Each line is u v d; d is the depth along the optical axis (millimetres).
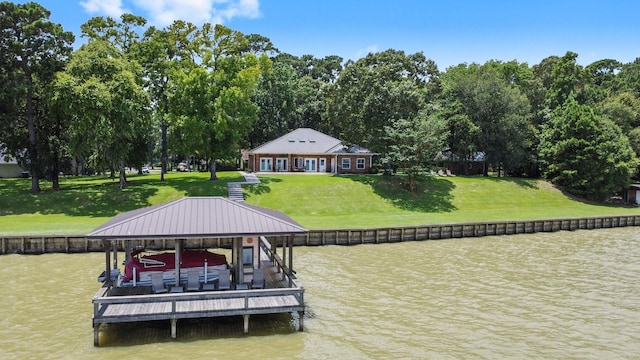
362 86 59344
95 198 44531
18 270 26641
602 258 32062
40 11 43531
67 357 15414
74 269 26875
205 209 19375
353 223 39781
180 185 49781
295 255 31812
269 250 25641
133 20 54656
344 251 33469
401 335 17938
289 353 16047
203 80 50062
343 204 48156
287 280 20859
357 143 62656
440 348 16859
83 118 41000
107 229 17703
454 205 51219
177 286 18859
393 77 62031
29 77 44688
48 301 21094
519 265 29672
